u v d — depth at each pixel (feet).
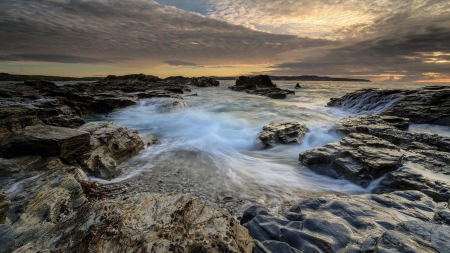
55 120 45.78
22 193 17.71
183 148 39.40
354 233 13.51
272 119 66.33
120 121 63.72
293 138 42.32
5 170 21.57
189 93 146.61
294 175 29.37
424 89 72.28
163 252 10.02
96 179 26.04
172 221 12.23
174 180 26.78
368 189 24.84
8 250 11.76
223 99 116.67
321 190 25.31
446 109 54.65
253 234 14.85
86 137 28.35
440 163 26.30
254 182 26.96
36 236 12.76
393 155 27.45
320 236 13.34
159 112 77.36
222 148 40.52
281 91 152.56
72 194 20.08
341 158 29.60
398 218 15.03
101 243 9.93
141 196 14.23
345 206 16.80
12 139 25.46
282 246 13.08
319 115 74.38
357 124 46.62
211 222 13.01
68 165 25.66
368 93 81.56
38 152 25.25
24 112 38.06
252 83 204.23
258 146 40.75
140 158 34.19
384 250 10.26
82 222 11.46
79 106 72.33
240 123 58.59
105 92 102.12
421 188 21.02
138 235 10.75
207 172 29.60
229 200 22.18
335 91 196.03
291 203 22.17
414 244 10.29
